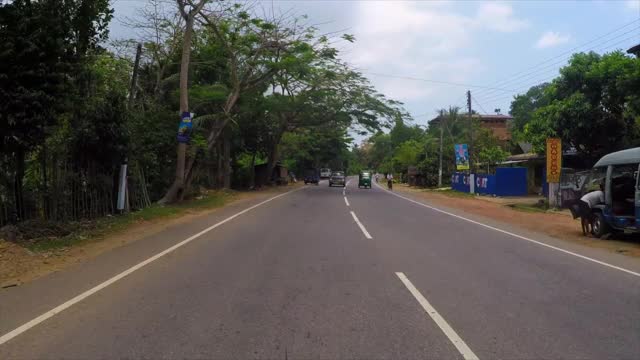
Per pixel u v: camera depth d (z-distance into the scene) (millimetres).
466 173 41500
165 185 24391
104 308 6449
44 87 11484
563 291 7527
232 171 45531
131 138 17234
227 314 6191
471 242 12742
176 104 26938
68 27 12484
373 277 8344
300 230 14703
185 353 4906
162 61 26531
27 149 12086
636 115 22062
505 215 21500
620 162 13688
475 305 6691
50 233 12500
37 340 5266
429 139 64938
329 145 75312
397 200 30375
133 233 13930
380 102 42875
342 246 11703
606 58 23750
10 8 11164
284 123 44500
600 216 14117
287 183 65125
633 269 9406
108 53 21906
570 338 5402
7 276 8469
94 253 10695
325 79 39031
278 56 28859
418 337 5402
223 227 15359
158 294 7156
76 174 15117
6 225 11492
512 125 67812
